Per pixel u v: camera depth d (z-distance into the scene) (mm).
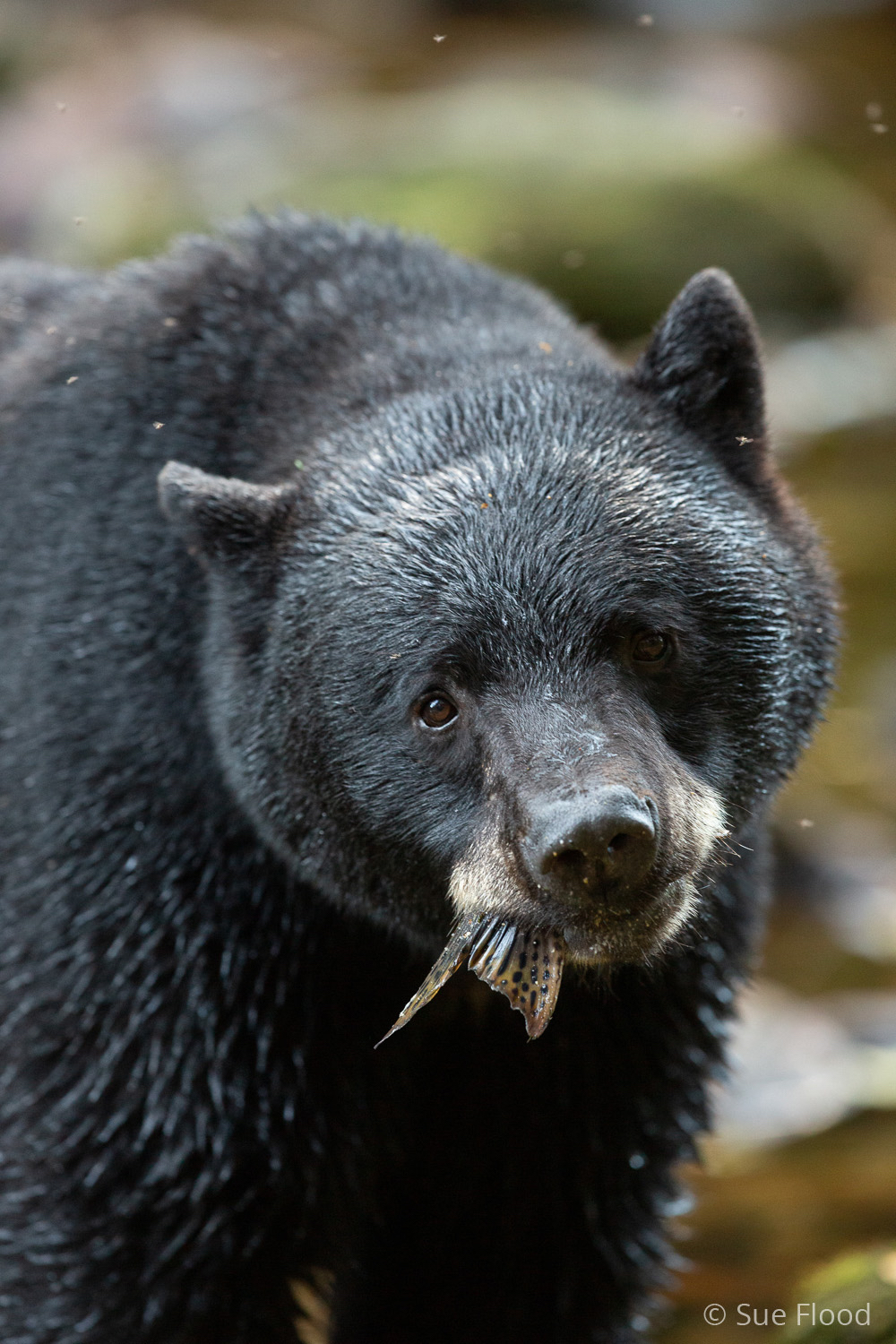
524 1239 9039
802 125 39875
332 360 8539
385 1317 9516
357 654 7344
